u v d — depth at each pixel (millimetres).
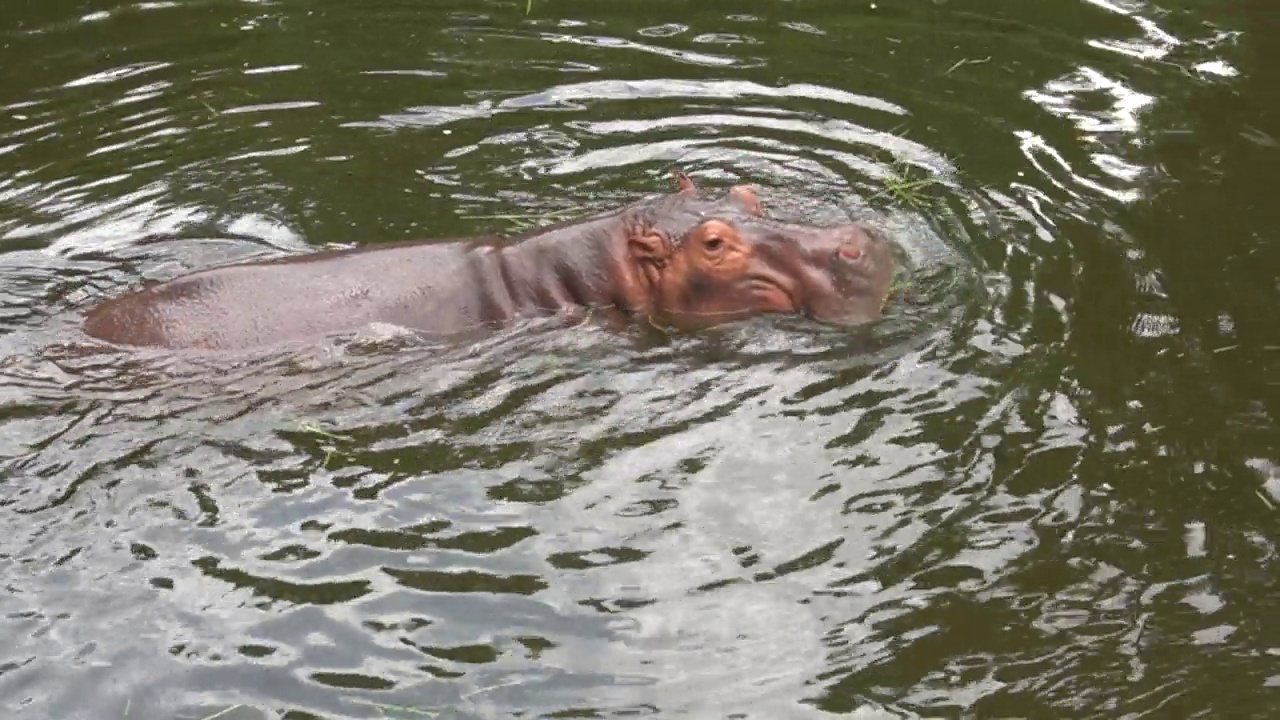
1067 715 9289
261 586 10156
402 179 16016
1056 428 11836
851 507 10961
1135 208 15305
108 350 12500
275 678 9406
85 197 15727
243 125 17188
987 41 19156
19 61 18719
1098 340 13016
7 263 14352
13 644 9625
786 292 13383
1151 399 12227
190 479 11172
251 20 19766
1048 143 16672
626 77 18203
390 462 11406
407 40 19188
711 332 13188
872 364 12672
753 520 10828
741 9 20031
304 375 12289
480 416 11969
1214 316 13406
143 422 11758
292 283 12945
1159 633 9914
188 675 9414
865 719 9203
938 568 10414
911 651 9734
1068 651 9758
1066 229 14883
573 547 10539
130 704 9203
